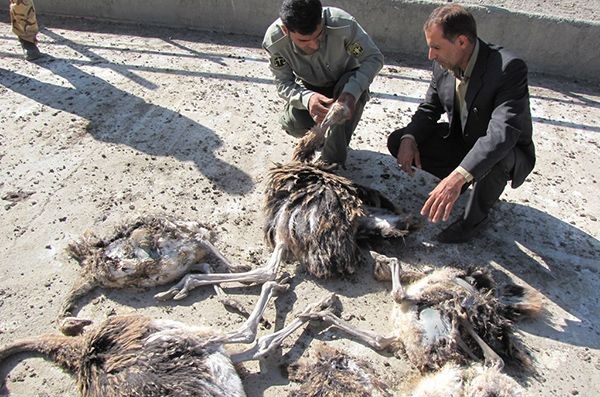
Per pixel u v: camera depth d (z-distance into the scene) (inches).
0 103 114.3
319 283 78.2
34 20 126.0
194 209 90.2
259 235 86.0
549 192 96.0
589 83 128.9
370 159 102.2
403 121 112.9
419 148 89.0
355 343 69.9
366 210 81.4
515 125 71.5
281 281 77.0
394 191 94.9
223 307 74.5
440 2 129.5
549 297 77.1
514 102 72.9
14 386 65.2
